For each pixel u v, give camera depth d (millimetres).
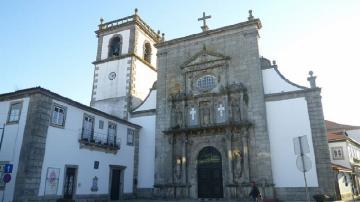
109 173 27906
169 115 31656
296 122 26516
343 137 39500
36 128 20922
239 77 29672
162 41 35688
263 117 27484
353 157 41719
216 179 28188
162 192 29438
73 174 23812
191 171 29156
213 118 29328
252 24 30609
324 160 24734
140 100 37344
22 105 21922
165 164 30219
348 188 33219
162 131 31281
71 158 23641
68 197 22984
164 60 34156
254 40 30156
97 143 26406
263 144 26797
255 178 26312
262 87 28438
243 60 30000
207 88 30828
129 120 34188
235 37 31125
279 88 28156
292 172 25484
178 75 32750
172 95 32062
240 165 26984
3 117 22391
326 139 25109
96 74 38938
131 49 37812
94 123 26828
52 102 22594
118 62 37875
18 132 21266
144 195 30734
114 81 37219
